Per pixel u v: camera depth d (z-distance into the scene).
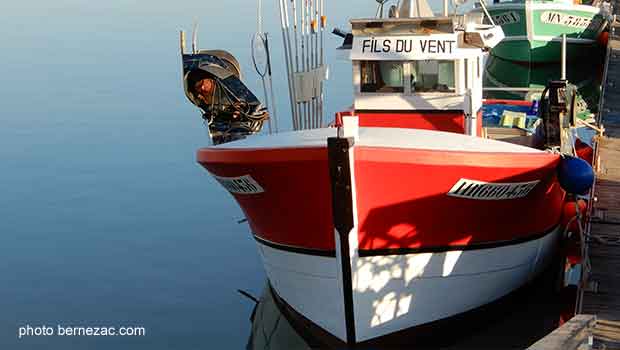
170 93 21.41
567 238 10.02
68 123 19.11
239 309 10.45
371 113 10.03
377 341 8.68
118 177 15.58
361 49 9.80
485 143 8.58
